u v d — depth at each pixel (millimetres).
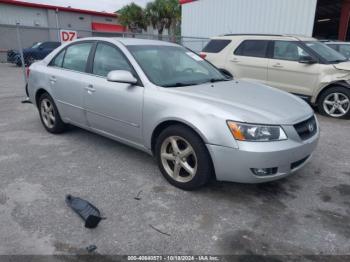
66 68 4730
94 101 4113
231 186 3479
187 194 3293
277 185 3535
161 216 2898
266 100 3422
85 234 2621
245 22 14508
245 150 2861
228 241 2574
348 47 9578
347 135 5461
